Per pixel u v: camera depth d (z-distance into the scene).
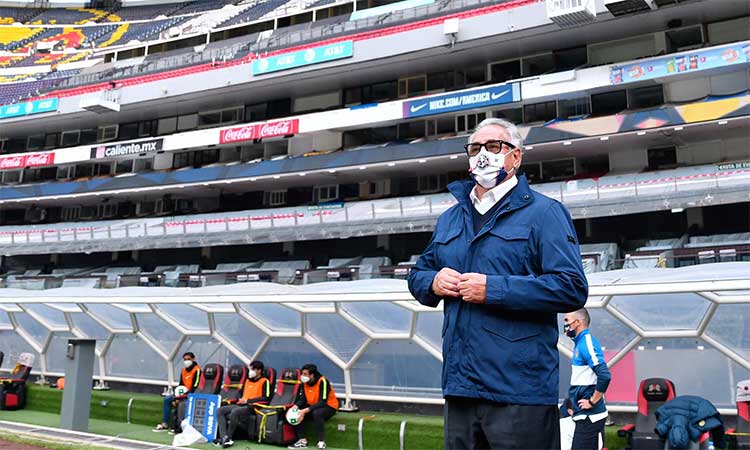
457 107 23.38
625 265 17.52
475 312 2.37
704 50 19.12
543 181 24.14
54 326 15.41
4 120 34.72
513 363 2.28
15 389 14.02
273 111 30.92
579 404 6.13
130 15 47.09
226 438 9.73
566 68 24.03
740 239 19.14
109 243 29.59
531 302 2.23
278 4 37.12
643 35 22.81
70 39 45.03
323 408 9.88
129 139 34.72
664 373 8.80
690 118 19.06
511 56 24.94
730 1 20.19
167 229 28.36
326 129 26.23
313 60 26.59
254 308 11.75
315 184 29.61
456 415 2.41
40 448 8.68
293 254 29.86
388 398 10.88
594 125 20.78
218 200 32.16
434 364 10.59
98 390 13.94
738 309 8.02
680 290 7.29
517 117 24.27
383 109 24.92
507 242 2.43
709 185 18.25
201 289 12.77
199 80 29.48
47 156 33.22
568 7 20.64
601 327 9.22
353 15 30.06
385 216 23.72
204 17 39.19
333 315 11.34
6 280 29.64
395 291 9.67
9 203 35.81
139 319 13.83
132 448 9.07
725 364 8.40
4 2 48.41
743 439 7.09
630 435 7.47
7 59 43.47
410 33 24.62
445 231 2.65
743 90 19.81
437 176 27.06
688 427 6.69
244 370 11.05
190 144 29.41
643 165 22.62
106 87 32.22
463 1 24.08
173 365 13.61
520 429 2.23
